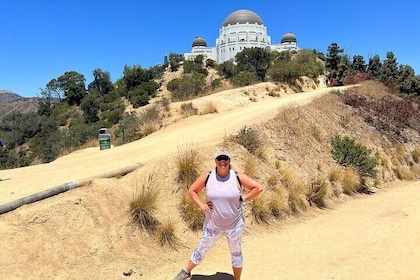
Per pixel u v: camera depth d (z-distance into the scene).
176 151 9.77
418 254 7.11
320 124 16.34
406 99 25.75
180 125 18.45
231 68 76.88
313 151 13.68
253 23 112.25
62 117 76.81
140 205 6.94
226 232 5.07
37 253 5.52
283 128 13.98
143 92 75.56
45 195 6.70
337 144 14.17
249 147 11.12
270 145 12.48
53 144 45.72
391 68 35.56
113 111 72.94
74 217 6.30
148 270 5.96
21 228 5.80
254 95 25.44
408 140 19.33
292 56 73.88
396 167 15.85
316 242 7.71
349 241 7.80
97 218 6.50
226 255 6.78
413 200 11.85
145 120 21.23
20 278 5.07
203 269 6.10
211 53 119.44
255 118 14.78
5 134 67.69
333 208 10.62
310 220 9.38
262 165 10.70
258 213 8.62
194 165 8.72
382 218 9.62
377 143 17.42
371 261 6.74
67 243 5.87
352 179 12.50
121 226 6.60
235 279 5.22
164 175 8.39
